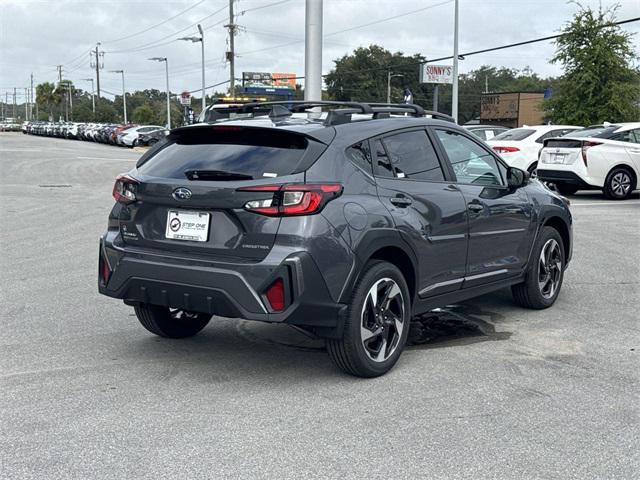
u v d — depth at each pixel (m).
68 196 16.95
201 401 4.59
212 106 6.14
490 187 6.19
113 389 4.79
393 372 5.18
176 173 4.93
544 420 4.35
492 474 3.66
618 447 3.99
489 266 6.16
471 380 5.03
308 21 14.14
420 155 5.57
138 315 5.74
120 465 3.72
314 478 3.60
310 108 6.01
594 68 29.92
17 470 3.66
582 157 16.59
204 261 4.66
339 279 4.68
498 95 68.19
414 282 5.35
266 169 4.68
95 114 116.56
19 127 123.06
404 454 3.87
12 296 7.32
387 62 99.19
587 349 5.77
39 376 5.02
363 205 4.86
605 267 9.02
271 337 6.06
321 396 4.70
